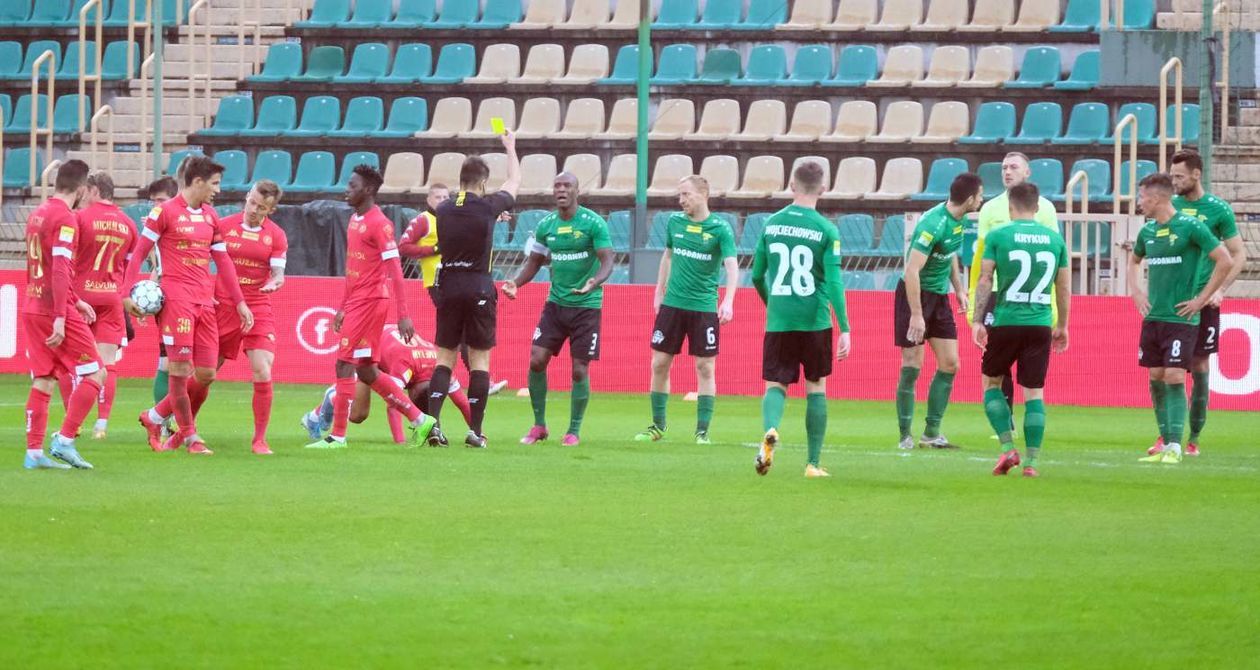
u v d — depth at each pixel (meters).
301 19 102.62
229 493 32.59
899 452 44.56
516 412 60.81
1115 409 66.50
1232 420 60.97
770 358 36.50
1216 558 25.52
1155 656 18.92
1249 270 80.38
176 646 18.94
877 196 84.12
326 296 72.94
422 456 41.09
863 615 21.03
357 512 29.91
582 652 18.88
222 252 41.34
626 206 86.94
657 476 36.75
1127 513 30.94
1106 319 67.88
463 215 43.06
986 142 86.44
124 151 95.19
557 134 90.88
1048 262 37.38
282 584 22.66
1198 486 35.88
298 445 44.50
